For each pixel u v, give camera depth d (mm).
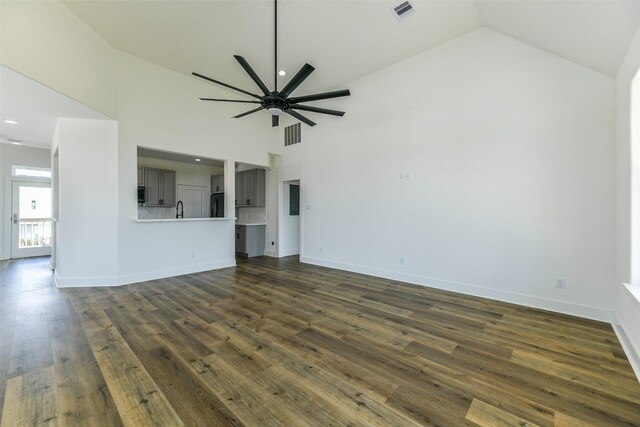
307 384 1837
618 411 1591
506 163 3359
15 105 3449
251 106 5781
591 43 2426
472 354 2219
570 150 2961
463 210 3709
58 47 3033
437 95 3908
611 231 2771
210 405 1634
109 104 3883
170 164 7020
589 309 2891
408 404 1651
